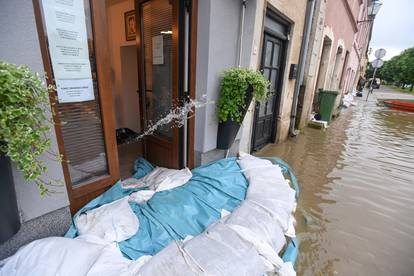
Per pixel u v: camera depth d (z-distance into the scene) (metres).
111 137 1.91
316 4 5.03
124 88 4.40
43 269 1.18
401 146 5.27
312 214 2.60
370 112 10.66
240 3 2.69
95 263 1.25
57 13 1.46
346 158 4.37
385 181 3.46
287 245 1.93
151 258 1.38
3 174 1.14
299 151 4.63
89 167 1.87
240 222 1.76
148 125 3.15
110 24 4.36
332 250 2.10
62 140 1.60
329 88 8.62
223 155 3.14
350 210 2.71
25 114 1.05
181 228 1.78
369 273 1.88
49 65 1.47
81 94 1.68
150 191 2.17
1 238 1.19
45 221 1.56
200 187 2.30
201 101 2.60
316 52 5.84
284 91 4.68
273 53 4.17
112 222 1.64
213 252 1.41
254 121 4.04
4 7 1.21
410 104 11.78
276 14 3.69
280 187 2.41
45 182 1.52
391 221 2.54
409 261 2.01
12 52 1.27
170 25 2.49
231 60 2.82
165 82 2.74
